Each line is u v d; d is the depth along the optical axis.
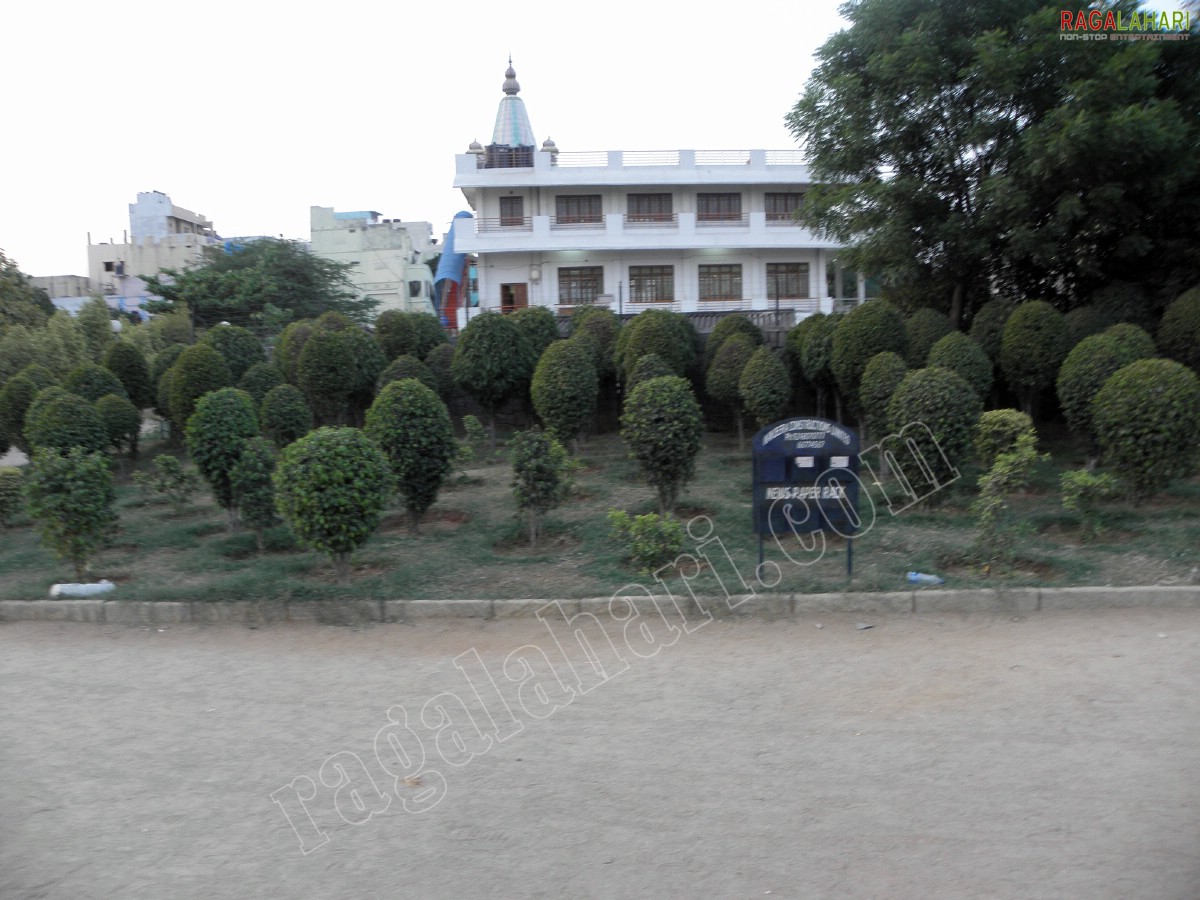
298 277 33.06
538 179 32.84
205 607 7.27
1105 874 3.44
